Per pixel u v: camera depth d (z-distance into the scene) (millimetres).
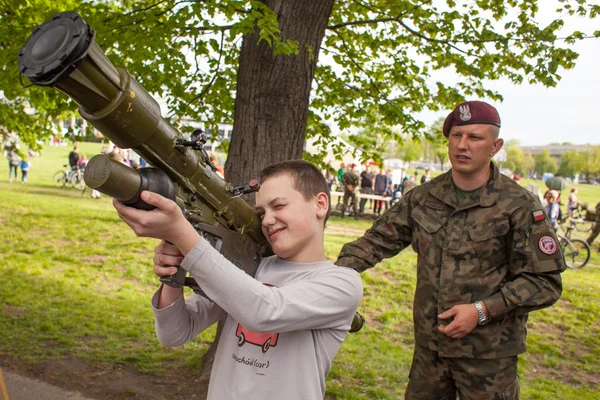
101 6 4965
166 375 4301
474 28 5301
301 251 1512
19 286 6602
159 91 4879
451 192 2428
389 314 6707
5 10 5043
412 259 9641
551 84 4969
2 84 4934
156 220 1098
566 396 4809
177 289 1514
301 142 3951
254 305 1229
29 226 10484
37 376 4141
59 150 36500
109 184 1026
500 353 2279
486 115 2285
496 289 2312
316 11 3797
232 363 1475
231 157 3912
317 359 1435
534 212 2268
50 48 946
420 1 5465
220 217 1454
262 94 3787
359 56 6129
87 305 6086
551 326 6832
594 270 10492
